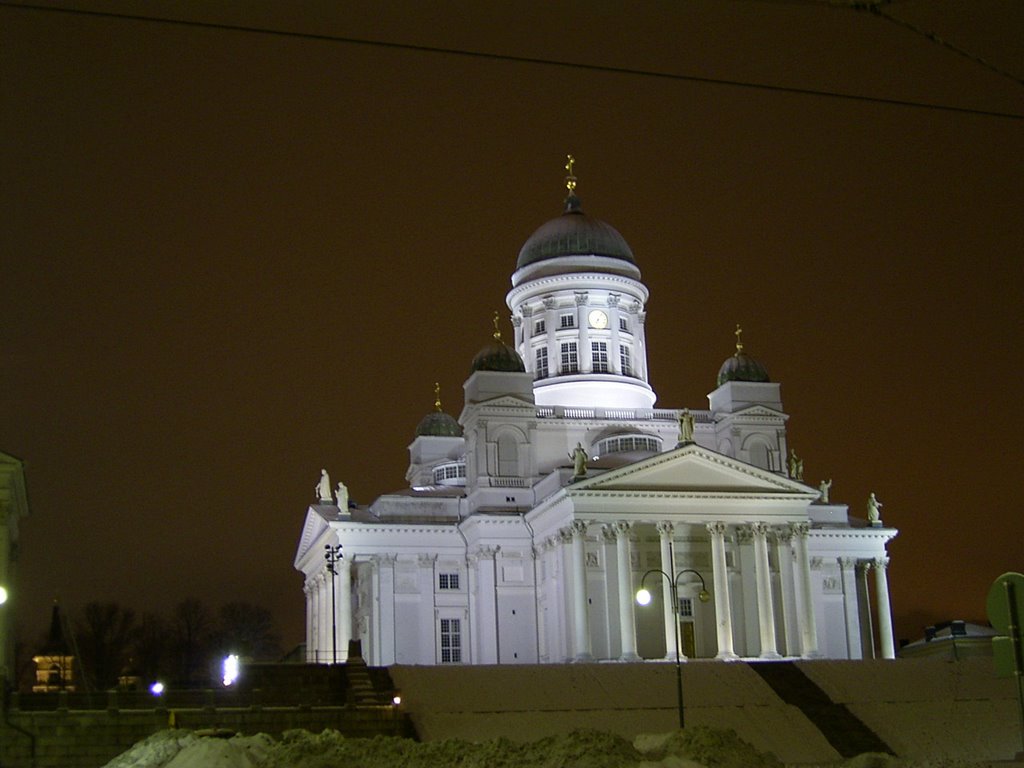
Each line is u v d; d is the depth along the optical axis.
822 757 81.12
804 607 114.25
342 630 118.25
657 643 114.44
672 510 112.25
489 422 123.75
